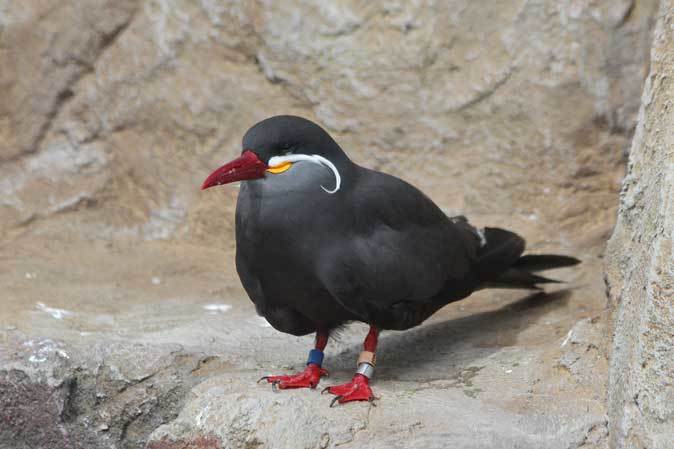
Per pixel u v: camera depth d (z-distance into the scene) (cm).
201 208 1429
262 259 884
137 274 1303
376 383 930
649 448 733
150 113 1460
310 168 872
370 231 908
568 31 1321
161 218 1442
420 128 1372
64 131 1490
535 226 1335
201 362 992
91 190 1466
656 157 832
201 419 883
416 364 984
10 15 1494
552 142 1338
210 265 1344
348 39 1382
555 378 919
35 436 977
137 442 969
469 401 884
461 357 994
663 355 734
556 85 1328
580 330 955
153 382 976
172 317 1137
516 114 1345
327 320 923
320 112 1397
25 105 1496
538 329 1052
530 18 1330
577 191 1341
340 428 841
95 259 1359
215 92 1433
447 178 1369
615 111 1323
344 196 890
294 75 1402
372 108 1380
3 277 1265
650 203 819
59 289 1229
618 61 1316
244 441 854
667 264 738
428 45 1360
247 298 1217
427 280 950
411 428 836
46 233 1437
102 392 979
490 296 1184
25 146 1494
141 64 1459
